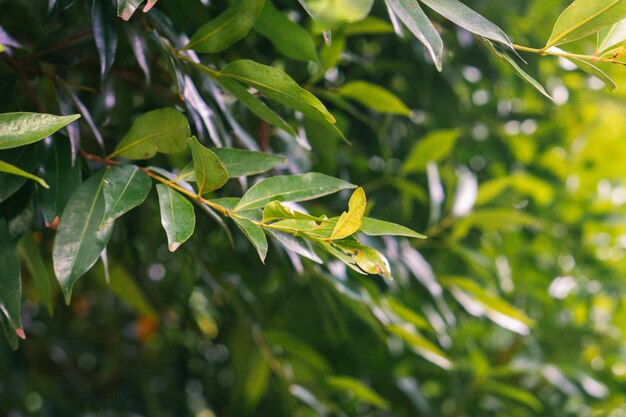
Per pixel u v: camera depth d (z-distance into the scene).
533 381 2.35
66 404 2.36
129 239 1.64
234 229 1.50
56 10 1.25
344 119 1.66
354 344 2.04
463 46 1.76
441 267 2.02
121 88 1.51
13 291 1.25
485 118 2.25
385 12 1.67
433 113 2.10
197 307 2.30
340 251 1.20
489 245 2.25
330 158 1.58
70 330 2.51
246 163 1.25
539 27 2.07
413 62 1.96
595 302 2.44
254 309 1.75
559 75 2.15
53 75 1.37
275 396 2.25
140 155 1.28
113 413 2.47
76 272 1.21
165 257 2.03
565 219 2.37
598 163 2.41
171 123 1.26
